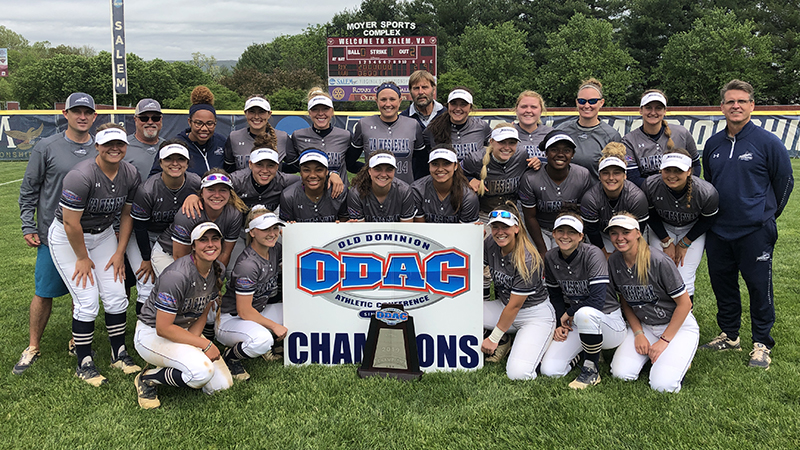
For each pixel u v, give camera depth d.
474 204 4.36
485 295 4.92
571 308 3.88
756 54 38.81
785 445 2.98
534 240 4.72
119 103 55.34
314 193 4.23
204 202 3.85
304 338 4.15
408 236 4.06
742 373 3.83
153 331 3.60
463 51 44.56
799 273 6.18
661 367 3.66
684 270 4.33
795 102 41.06
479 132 5.21
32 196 4.08
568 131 4.94
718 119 16.47
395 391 3.67
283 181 4.55
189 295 3.54
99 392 3.68
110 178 3.83
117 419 3.34
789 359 4.04
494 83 42.47
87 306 3.87
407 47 21.80
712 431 3.12
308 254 4.11
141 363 4.17
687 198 3.99
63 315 5.26
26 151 18.41
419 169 5.44
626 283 3.88
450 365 4.08
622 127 16.97
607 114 17.05
